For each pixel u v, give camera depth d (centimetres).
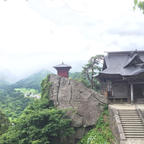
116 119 1577
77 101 2130
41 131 1570
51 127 1609
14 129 1719
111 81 2469
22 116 1834
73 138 1889
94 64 3469
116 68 2550
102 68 3219
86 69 3472
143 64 2269
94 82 3491
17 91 10500
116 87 2495
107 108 2023
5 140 1569
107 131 1734
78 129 1942
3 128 2491
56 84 2378
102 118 1936
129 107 1923
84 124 1961
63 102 2183
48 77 2534
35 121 1672
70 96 2195
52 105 2219
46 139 1533
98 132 1789
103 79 2641
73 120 1956
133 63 2422
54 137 1712
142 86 2469
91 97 2128
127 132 1432
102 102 2091
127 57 2811
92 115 2002
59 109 2033
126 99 2419
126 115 1669
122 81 2488
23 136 1593
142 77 2133
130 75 2131
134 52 2506
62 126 1711
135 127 1488
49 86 2397
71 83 2297
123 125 1519
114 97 2370
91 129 1914
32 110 2030
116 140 1484
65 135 1712
